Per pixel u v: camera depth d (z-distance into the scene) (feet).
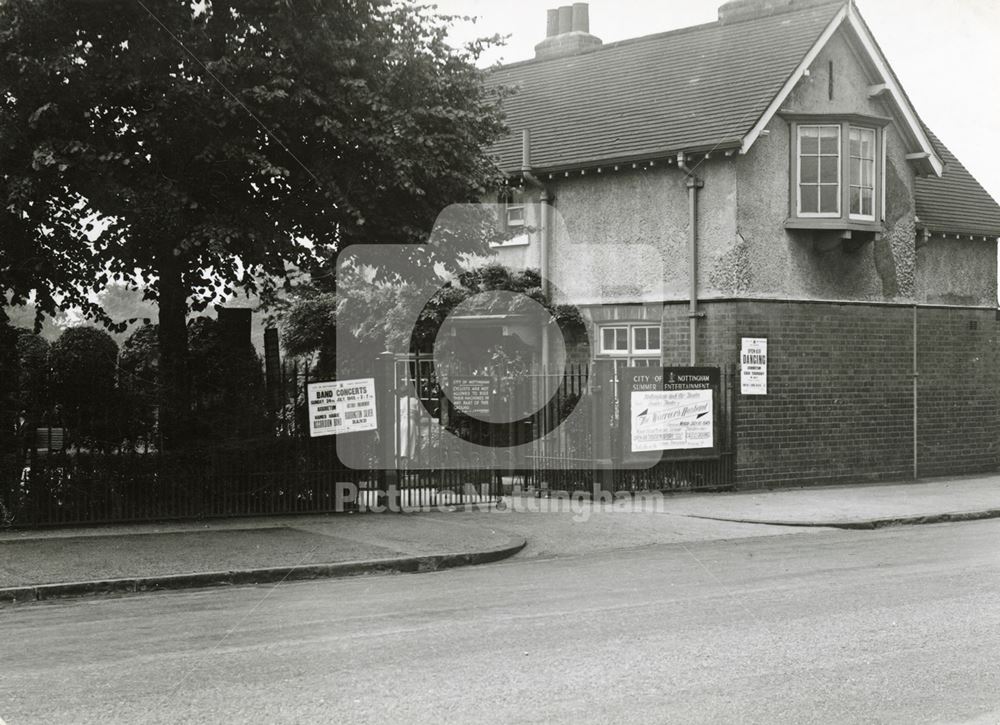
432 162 42.04
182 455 43.42
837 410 62.64
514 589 29.91
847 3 62.69
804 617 24.89
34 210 40.98
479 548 36.73
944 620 24.39
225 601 28.81
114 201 39.70
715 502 52.44
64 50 37.63
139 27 38.68
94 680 19.76
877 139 62.85
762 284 59.47
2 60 37.42
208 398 44.34
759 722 16.62
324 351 47.44
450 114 42.45
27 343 42.57
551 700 17.88
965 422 70.44
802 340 61.11
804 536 42.37
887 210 65.92
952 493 57.82
